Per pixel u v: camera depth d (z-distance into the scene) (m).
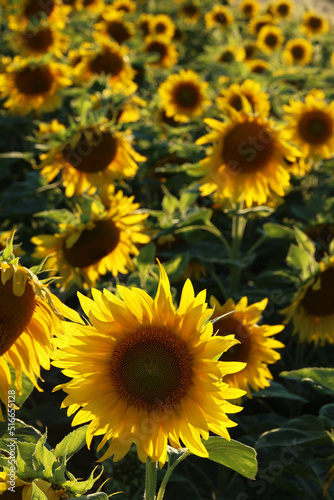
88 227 3.85
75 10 12.70
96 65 7.30
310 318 3.98
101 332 2.02
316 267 3.85
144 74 8.52
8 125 6.86
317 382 2.88
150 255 3.54
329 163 7.18
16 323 2.17
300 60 12.91
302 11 19.06
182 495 3.68
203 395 1.93
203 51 15.11
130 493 3.19
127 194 6.67
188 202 4.71
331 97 10.61
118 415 2.00
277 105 8.41
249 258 4.70
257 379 3.16
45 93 6.68
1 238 4.20
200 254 4.72
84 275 4.06
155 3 19.05
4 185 7.23
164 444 1.97
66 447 2.09
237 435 3.91
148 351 1.99
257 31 15.79
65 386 2.02
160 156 6.48
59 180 5.51
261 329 3.16
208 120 4.44
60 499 1.91
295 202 6.78
